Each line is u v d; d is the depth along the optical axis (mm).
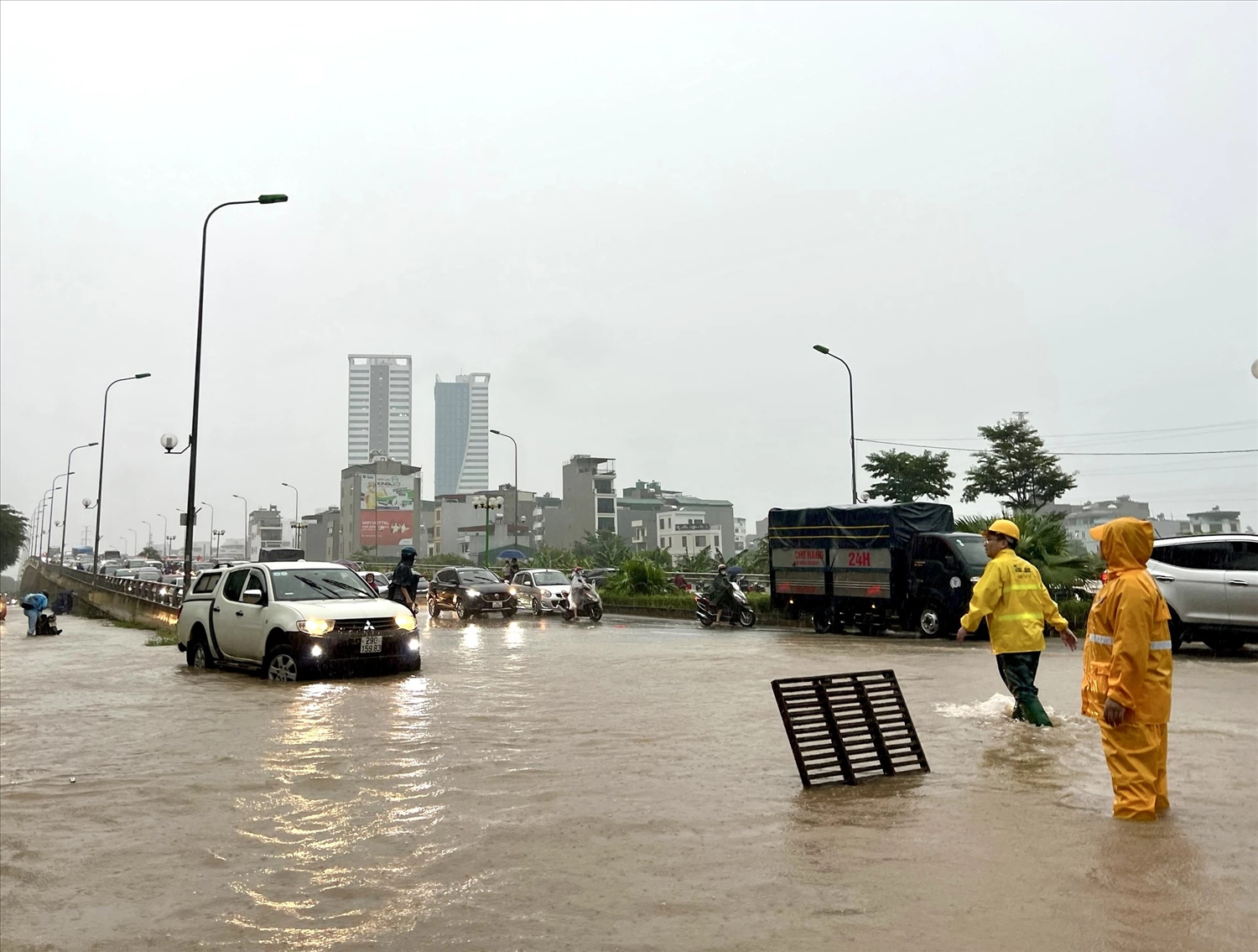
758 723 9555
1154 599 5691
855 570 21828
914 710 9906
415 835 5742
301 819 6152
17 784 7352
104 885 4988
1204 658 15961
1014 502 44969
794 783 6906
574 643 19812
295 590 14430
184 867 5250
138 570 66562
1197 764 7258
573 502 106375
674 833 5664
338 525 131875
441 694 11844
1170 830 5457
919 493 45312
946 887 4590
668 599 31062
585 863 5125
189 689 13000
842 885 4672
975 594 9133
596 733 9047
